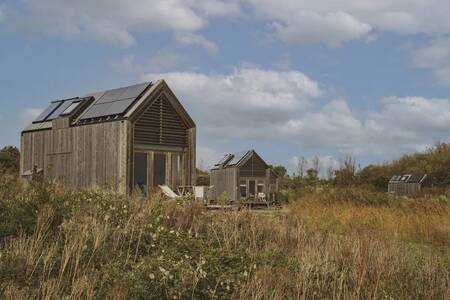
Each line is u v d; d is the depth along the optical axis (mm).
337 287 7332
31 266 6238
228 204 10836
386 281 7723
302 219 11641
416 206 16484
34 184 9023
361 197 19109
